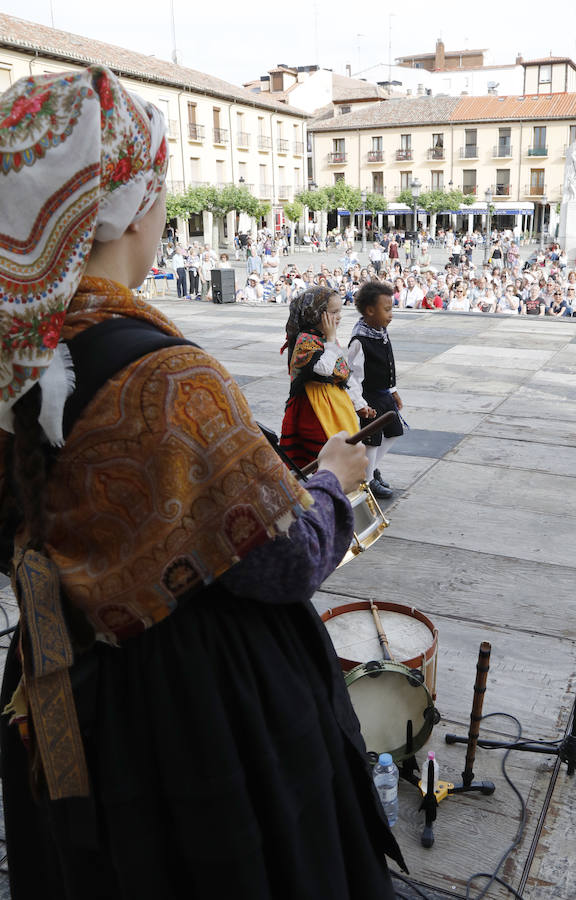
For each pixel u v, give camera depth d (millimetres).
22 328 890
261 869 1009
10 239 878
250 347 10516
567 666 3021
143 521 935
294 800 1034
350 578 3803
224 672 1011
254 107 51000
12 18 36906
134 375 918
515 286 18516
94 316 958
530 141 57312
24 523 1073
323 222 57031
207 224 46500
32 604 976
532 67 73562
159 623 1002
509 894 2008
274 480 955
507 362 9227
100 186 905
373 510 2115
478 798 2350
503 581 3750
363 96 66312
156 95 41969
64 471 953
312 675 1104
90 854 1059
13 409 956
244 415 957
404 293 16953
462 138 59125
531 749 2410
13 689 1187
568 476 5285
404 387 8023
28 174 865
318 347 4039
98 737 1003
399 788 2379
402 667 2252
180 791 984
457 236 59000
